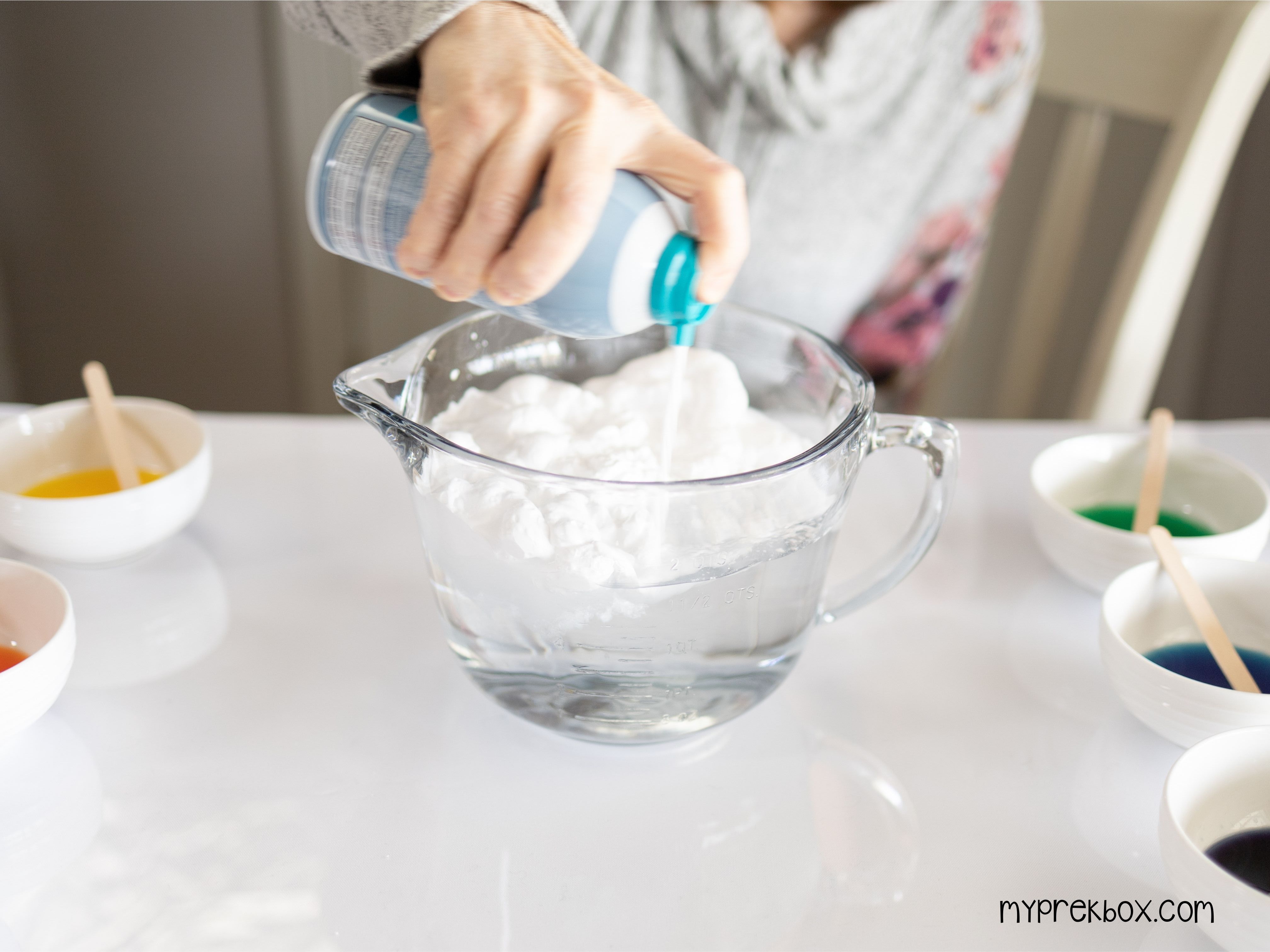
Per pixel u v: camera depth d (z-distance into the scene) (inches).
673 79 38.0
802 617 18.3
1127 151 53.6
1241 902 14.1
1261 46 36.3
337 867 17.1
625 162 17.1
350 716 20.4
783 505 16.6
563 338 22.1
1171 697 18.3
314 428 31.0
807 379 21.1
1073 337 59.8
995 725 20.7
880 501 28.4
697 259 16.9
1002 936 16.2
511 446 18.8
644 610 16.1
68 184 55.7
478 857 17.4
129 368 61.9
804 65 37.0
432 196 16.7
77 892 16.4
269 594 23.8
